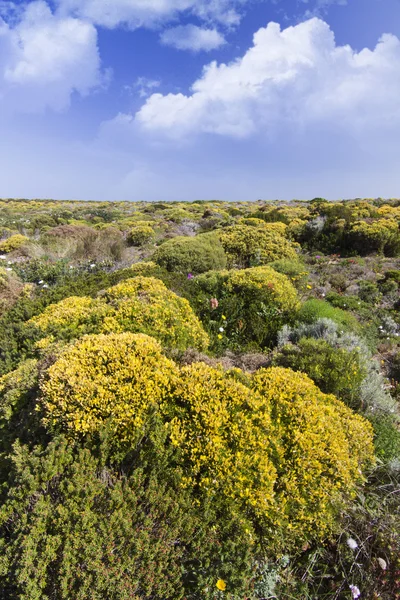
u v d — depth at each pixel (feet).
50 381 8.66
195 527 6.82
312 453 8.11
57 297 18.10
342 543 7.64
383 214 62.85
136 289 16.20
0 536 6.68
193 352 12.58
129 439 7.89
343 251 46.03
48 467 7.02
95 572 5.74
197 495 7.41
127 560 5.98
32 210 107.96
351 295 27.17
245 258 33.42
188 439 7.97
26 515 6.26
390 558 7.15
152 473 7.30
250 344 17.16
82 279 22.33
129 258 34.04
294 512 7.52
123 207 125.90
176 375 9.35
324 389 12.02
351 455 8.86
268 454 8.07
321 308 19.61
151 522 6.44
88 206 129.70
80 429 7.92
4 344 13.75
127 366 9.08
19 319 16.58
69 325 14.02
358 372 12.17
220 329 16.52
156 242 46.47
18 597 5.67
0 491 7.32
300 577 7.20
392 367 16.60
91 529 6.05
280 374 10.23
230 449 7.89
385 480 9.14
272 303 18.69
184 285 20.18
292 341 16.94
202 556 6.52
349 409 10.36
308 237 50.93
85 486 6.76
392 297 27.27
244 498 7.32
